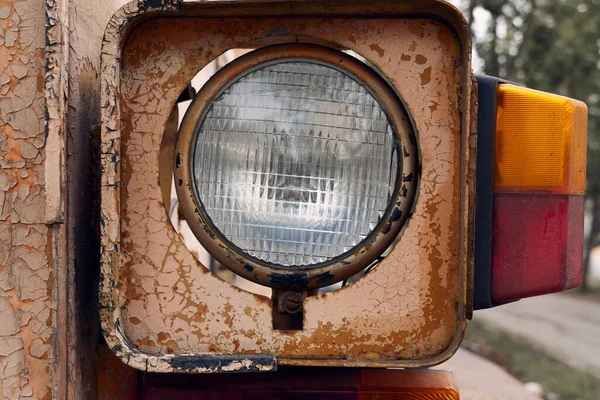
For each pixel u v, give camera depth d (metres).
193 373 0.68
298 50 0.66
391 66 0.67
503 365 3.61
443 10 0.65
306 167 0.67
